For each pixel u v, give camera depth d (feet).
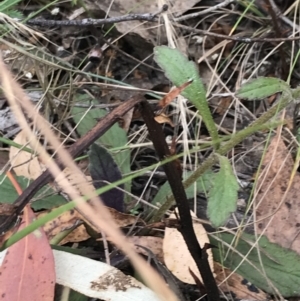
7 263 0.67
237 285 0.90
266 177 1.02
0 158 1.09
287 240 0.95
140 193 1.10
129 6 1.33
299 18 1.27
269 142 1.10
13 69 1.17
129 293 0.73
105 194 0.90
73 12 1.33
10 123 1.18
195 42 1.33
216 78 1.27
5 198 0.97
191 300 0.91
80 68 1.28
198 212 1.03
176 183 0.68
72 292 0.81
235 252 0.94
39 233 0.68
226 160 0.73
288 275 0.91
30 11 1.33
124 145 1.09
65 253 0.77
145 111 0.61
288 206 0.99
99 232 0.86
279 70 1.29
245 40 1.15
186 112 1.15
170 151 0.70
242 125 1.20
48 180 0.56
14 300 0.66
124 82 1.27
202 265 0.76
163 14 1.18
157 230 0.92
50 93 1.11
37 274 0.67
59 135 1.11
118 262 0.84
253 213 0.96
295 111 1.03
